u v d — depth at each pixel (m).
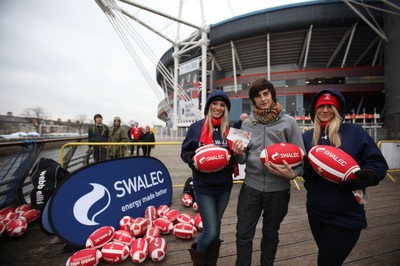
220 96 1.80
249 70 41.88
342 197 1.40
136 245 2.21
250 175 1.76
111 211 2.73
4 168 3.91
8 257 2.24
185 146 1.93
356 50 35.31
